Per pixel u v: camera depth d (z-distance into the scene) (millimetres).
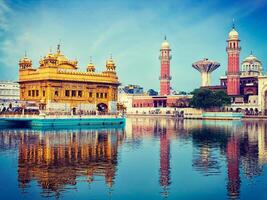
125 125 100812
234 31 163500
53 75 94125
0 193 26328
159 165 36281
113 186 28453
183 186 28609
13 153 42688
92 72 101688
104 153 43469
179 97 177375
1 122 85812
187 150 46688
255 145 51844
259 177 31297
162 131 78000
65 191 26969
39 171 32812
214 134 70438
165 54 198750
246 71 193000
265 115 144875
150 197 25969
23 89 103250
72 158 39531
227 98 152000
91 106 101000
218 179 30719
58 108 94750
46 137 60781
